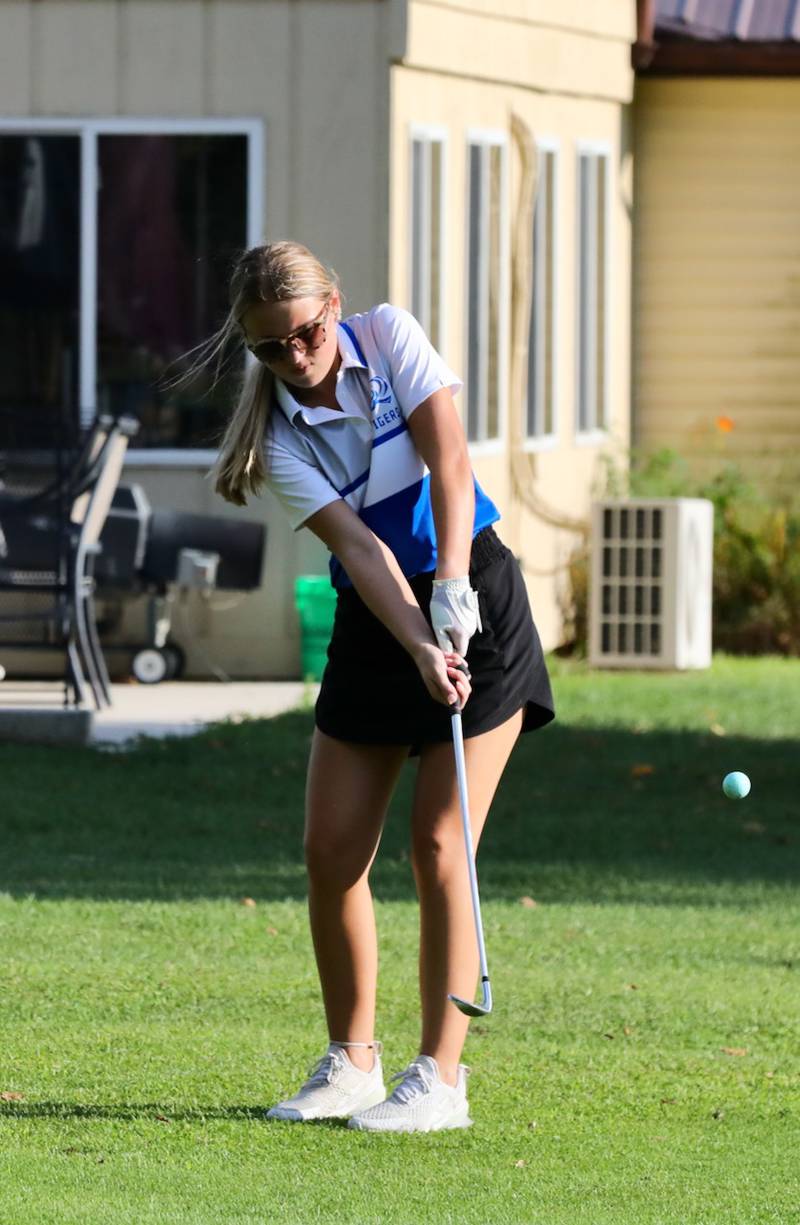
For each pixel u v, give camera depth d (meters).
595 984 24.05
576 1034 21.62
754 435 64.38
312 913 18.27
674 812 36.50
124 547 46.50
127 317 49.78
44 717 40.31
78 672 41.78
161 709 44.97
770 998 23.48
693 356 64.56
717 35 62.62
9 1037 20.91
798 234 64.00
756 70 62.75
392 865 31.58
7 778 37.00
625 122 63.22
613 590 55.44
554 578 57.81
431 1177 16.34
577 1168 16.72
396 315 17.75
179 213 49.44
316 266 17.19
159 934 26.00
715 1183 16.34
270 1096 18.80
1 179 49.72
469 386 53.84
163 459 49.66
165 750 39.88
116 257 49.69
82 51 49.28
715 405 64.38
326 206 49.03
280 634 49.72
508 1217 15.27
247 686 48.78
